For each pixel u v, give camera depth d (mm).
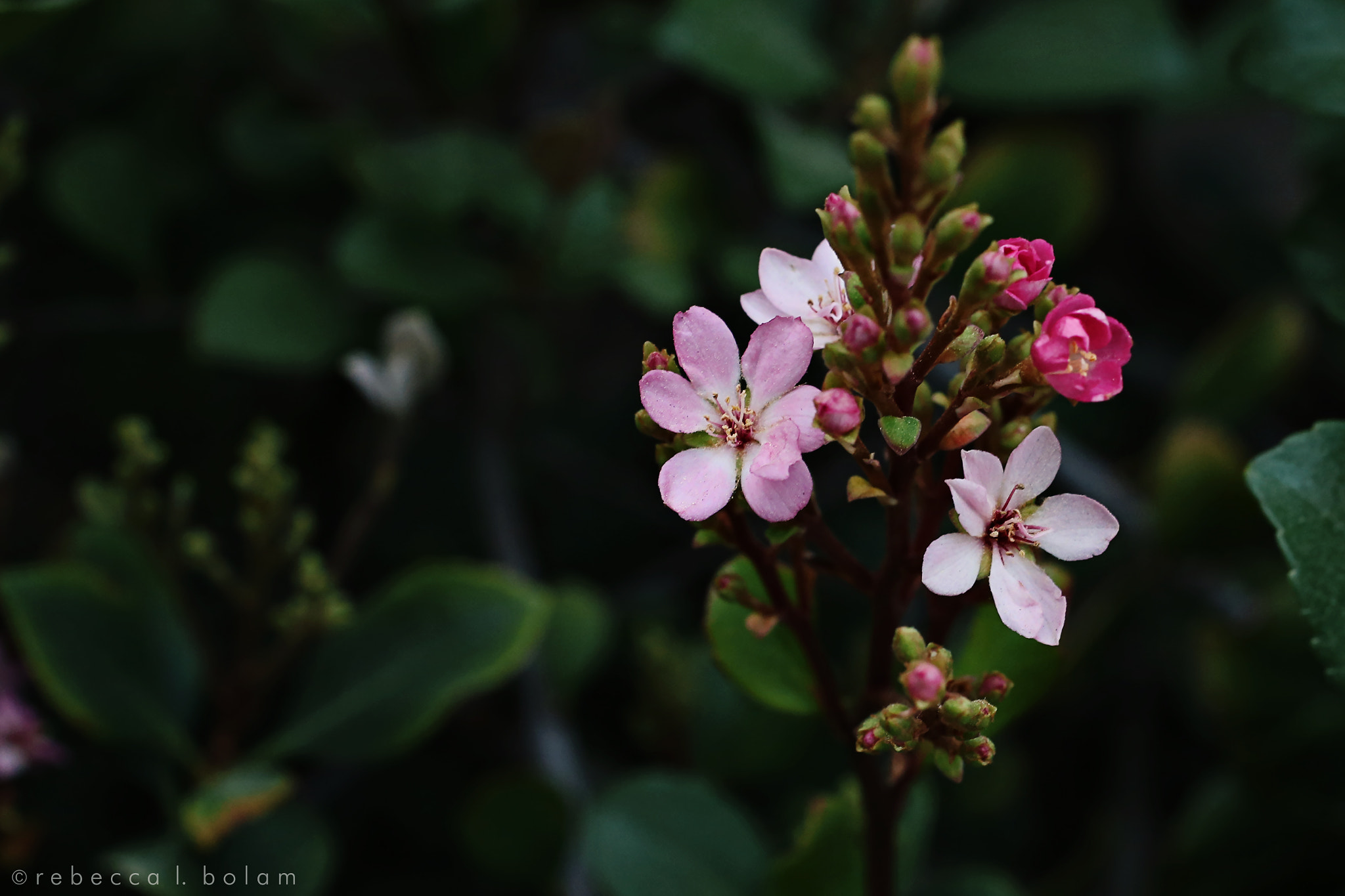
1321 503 310
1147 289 587
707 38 467
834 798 334
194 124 542
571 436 607
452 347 519
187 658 415
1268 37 346
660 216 495
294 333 486
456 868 498
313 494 567
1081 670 464
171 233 552
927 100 281
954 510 290
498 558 482
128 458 414
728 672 321
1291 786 399
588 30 564
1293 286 527
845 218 287
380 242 477
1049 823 528
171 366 550
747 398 292
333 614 397
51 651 395
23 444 543
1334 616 306
